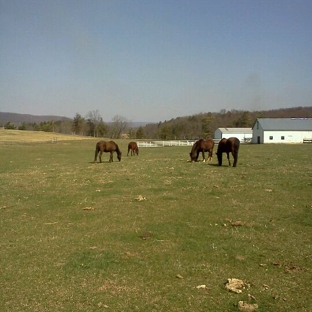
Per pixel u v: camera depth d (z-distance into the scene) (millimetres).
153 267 7508
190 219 11188
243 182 17484
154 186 17047
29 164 31844
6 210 13070
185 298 6156
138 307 5875
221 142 24391
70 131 151375
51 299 6176
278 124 79375
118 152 31953
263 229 10047
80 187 17422
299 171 21062
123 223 10906
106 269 7441
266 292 6309
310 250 8367
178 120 136625
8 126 147875
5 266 7699
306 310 5691
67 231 10266
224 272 7227
